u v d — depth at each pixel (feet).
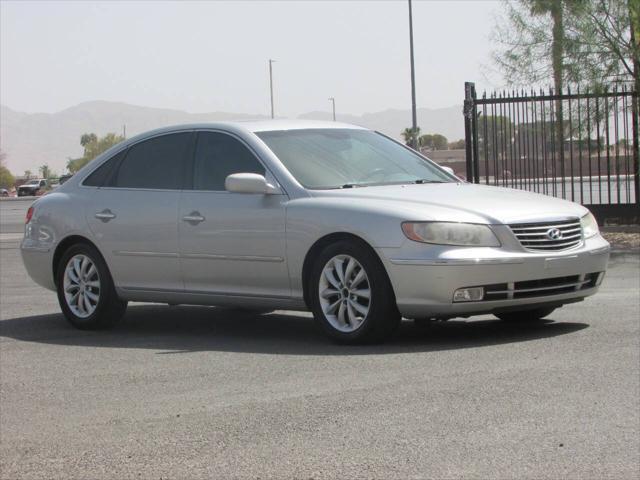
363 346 24.35
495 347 23.29
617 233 54.70
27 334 29.25
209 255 27.12
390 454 15.37
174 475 15.05
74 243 30.58
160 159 29.01
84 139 537.65
